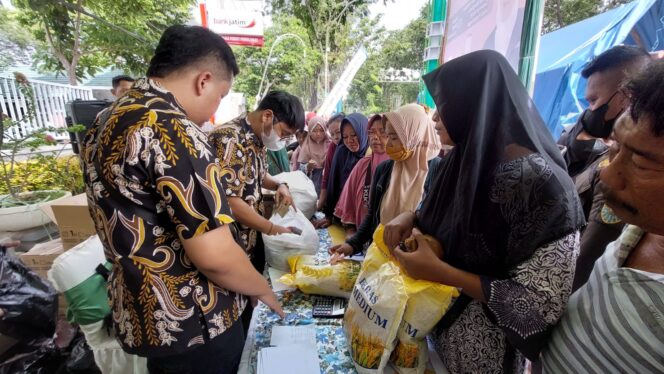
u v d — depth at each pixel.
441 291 0.81
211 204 0.72
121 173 0.69
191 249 0.73
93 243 1.45
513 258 0.71
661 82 0.44
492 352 0.81
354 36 16.56
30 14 5.16
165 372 0.90
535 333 0.68
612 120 1.24
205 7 5.23
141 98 0.75
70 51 5.79
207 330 0.85
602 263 0.64
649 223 0.49
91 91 6.26
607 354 0.55
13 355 1.43
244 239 1.48
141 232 0.73
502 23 1.47
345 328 0.96
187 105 0.84
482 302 0.76
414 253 0.81
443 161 0.98
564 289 0.66
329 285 1.25
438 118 0.90
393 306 0.81
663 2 2.96
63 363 1.58
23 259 2.07
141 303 0.77
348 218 1.91
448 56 1.82
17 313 1.39
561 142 1.81
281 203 1.74
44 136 3.24
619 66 1.18
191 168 0.70
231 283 0.82
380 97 19.11
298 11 13.91
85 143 0.80
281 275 1.47
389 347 0.82
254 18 5.43
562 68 3.94
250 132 1.40
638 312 0.50
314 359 0.94
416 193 1.29
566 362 0.63
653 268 0.54
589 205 1.23
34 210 2.82
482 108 0.77
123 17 5.42
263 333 1.09
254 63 14.67
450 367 0.88
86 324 1.35
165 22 6.18
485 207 0.76
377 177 1.55
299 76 14.91
